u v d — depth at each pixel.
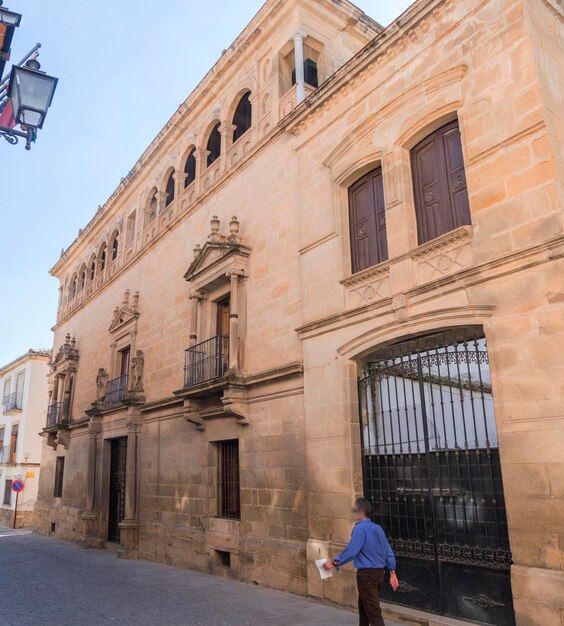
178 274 16.42
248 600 9.38
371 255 9.80
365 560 6.06
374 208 9.93
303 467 10.14
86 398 23.03
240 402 11.77
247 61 14.72
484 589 7.04
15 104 6.10
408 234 8.77
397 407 8.71
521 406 6.66
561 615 5.86
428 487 7.96
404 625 7.58
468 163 7.90
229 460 12.95
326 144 10.94
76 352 25.19
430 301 8.01
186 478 14.14
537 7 7.82
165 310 16.88
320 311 10.22
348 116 10.48
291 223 11.66
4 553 17.88
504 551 6.91
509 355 6.89
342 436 9.21
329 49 13.47
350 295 9.66
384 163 9.41
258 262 12.55
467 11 8.38
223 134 15.18
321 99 11.00
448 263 7.98
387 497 8.62
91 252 25.72
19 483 29.52
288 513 10.30
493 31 7.95
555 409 6.33
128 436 17.03
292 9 13.12
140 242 19.81
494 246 7.33
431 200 8.83
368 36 14.32
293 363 10.51
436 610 7.55
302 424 10.32
